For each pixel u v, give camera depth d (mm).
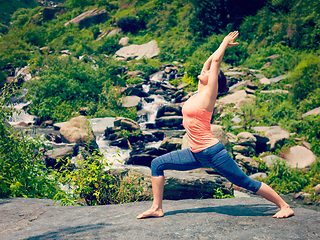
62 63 19969
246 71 18719
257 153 9961
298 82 12938
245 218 2348
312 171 8492
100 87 19188
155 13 36594
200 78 2402
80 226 2375
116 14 41688
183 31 29000
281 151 9703
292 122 11094
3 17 50156
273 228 2092
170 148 10234
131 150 10906
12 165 4449
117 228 2256
